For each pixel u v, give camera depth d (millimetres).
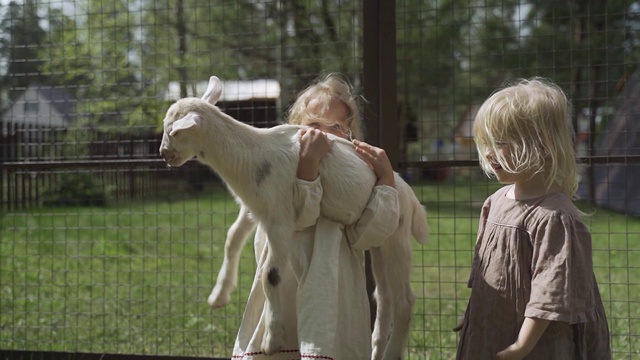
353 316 3295
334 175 3211
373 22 4047
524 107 2730
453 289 6859
